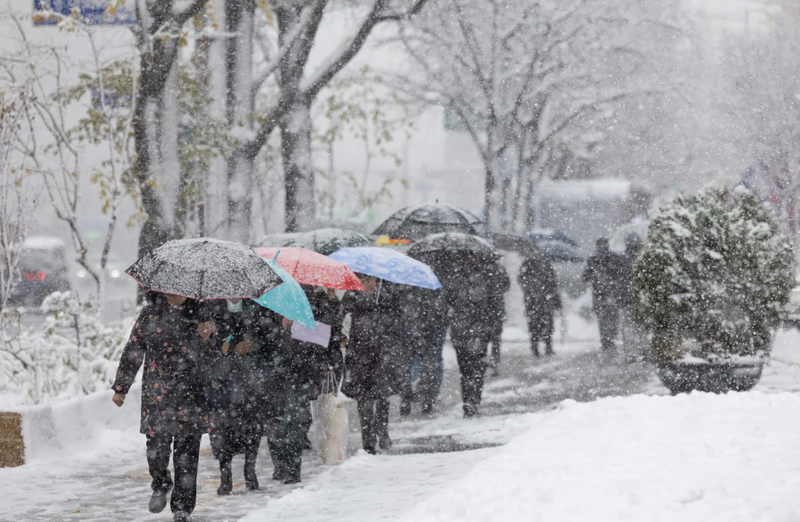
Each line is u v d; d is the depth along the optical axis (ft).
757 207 122.52
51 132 145.38
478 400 128.88
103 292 148.87
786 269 120.47
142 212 163.12
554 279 198.59
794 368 160.76
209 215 191.52
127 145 159.63
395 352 103.04
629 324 180.14
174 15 161.68
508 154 402.93
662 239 121.90
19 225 133.18
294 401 89.15
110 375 129.49
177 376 73.67
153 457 74.23
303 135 215.92
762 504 47.06
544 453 73.10
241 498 82.89
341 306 99.35
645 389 146.51
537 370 174.91
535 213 380.17
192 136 186.19
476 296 128.36
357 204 287.48
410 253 131.75
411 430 120.26
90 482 91.09
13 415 98.48
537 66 367.86
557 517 48.47
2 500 82.99
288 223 217.56
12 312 133.49
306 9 202.08
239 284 74.28
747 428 74.38
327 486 84.17
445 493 61.52
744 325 119.24
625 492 52.75
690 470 58.49
